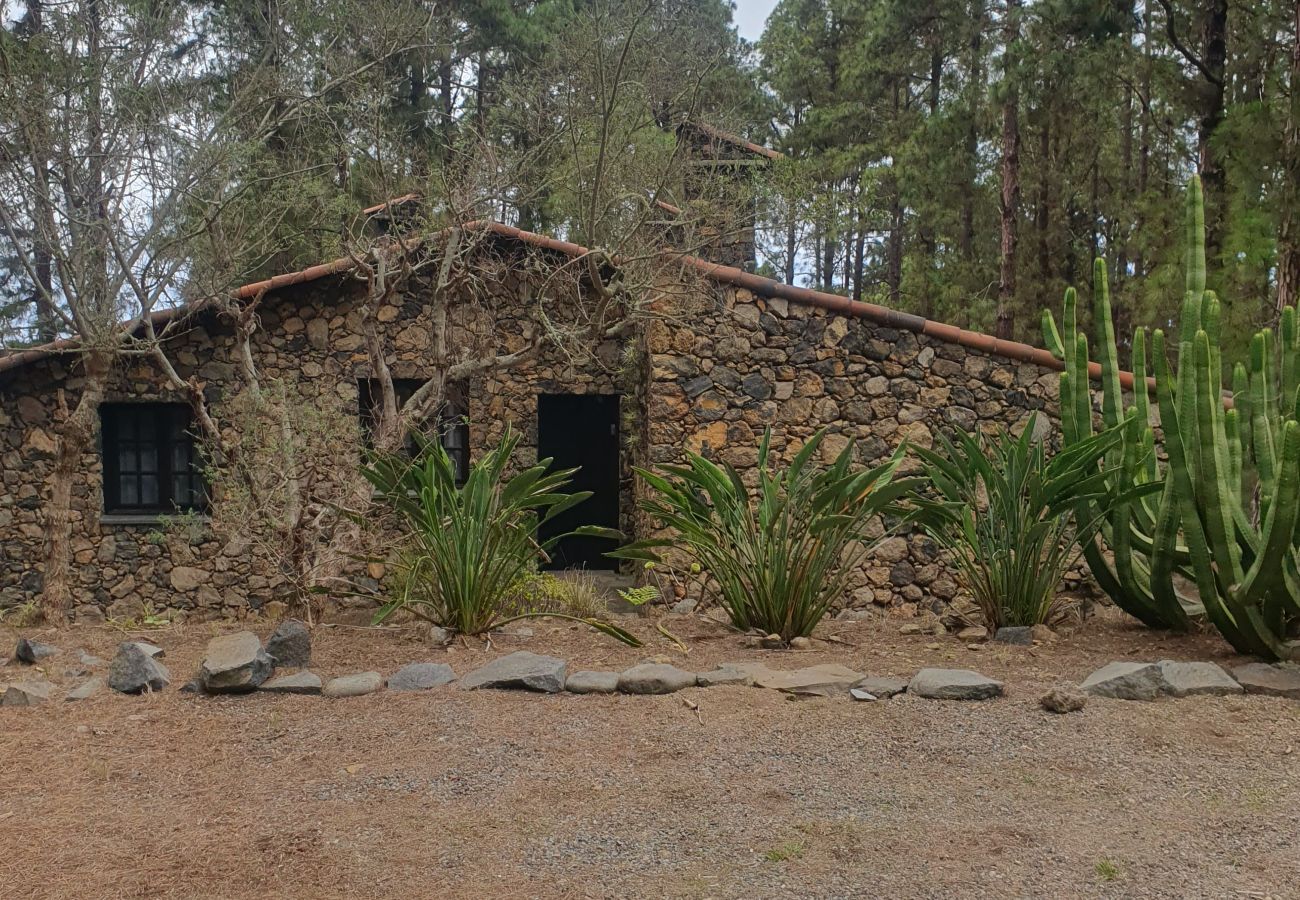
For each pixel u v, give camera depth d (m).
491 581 5.89
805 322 8.46
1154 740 4.04
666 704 4.57
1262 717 4.27
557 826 3.36
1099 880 2.93
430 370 9.91
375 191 8.24
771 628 5.80
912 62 22.88
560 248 8.97
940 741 4.08
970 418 8.45
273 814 3.48
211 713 4.52
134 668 4.89
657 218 8.41
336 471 7.36
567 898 2.88
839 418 8.45
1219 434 5.30
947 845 3.17
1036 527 5.73
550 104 8.59
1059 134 20.67
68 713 4.52
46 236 6.89
